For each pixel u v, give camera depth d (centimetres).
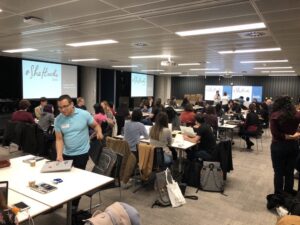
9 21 361
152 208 322
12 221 134
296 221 183
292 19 320
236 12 295
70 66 1034
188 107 598
